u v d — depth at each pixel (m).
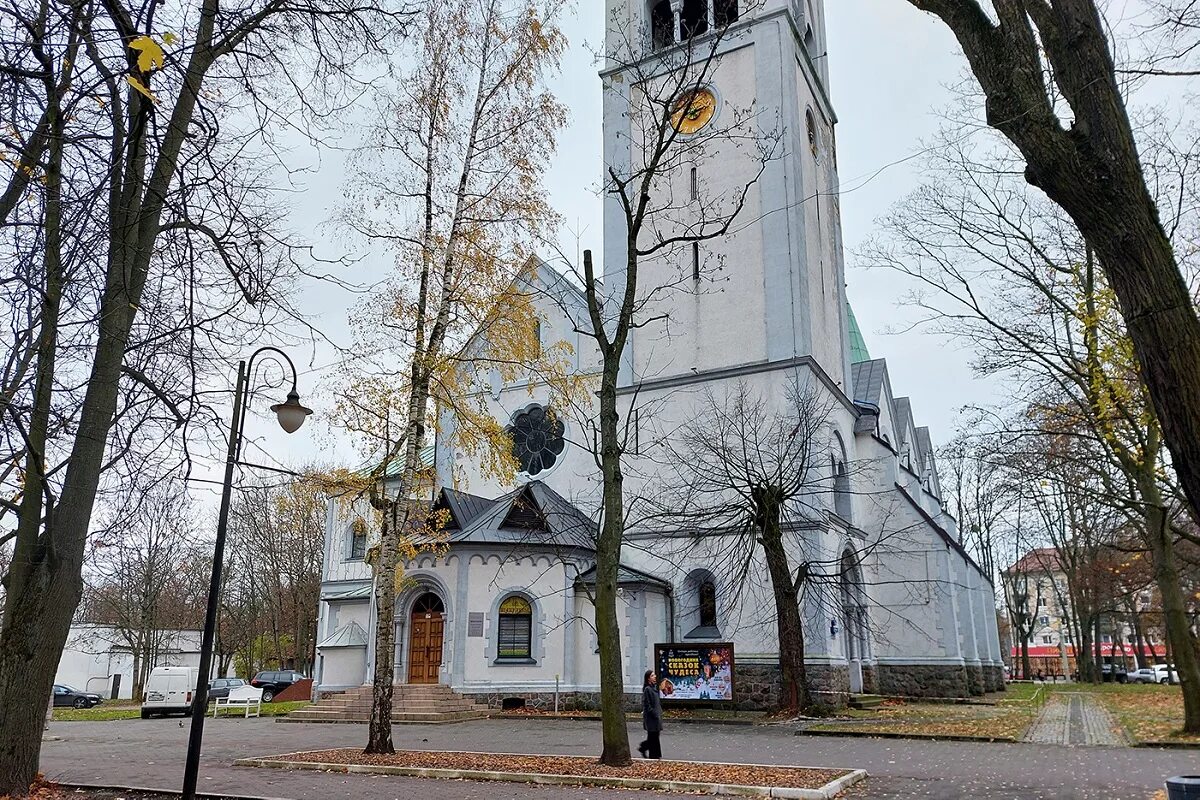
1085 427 24.72
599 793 13.09
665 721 24.97
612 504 16.22
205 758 18.50
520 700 27.77
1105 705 32.28
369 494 19.94
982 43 7.37
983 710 27.52
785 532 28.69
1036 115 6.83
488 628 28.03
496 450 20.33
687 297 32.38
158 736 24.73
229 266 10.76
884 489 35.56
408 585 27.48
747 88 33.28
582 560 30.11
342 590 38.84
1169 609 20.28
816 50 39.47
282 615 64.56
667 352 32.19
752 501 26.78
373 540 33.22
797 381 29.50
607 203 34.75
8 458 11.10
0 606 28.58
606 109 35.72
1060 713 28.09
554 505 30.64
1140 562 44.62
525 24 20.31
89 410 11.80
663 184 33.75
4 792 11.18
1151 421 19.08
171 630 64.06
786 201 31.42
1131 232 6.36
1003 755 16.95
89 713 38.69
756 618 28.33
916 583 34.31
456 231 19.56
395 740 20.92
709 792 12.93
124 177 10.09
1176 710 28.31
